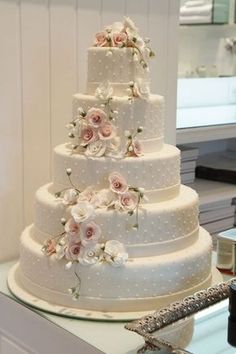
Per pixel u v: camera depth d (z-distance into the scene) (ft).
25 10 5.36
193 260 4.61
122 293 4.42
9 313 4.84
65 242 4.45
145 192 4.55
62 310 4.48
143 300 4.45
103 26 5.90
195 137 7.22
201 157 9.22
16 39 5.35
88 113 4.52
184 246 4.69
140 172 4.52
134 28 4.69
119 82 4.63
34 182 5.68
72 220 4.39
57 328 4.38
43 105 5.62
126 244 4.45
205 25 8.31
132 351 4.08
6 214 5.57
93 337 4.23
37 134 5.62
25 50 5.42
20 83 5.44
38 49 5.50
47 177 5.76
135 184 4.52
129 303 4.44
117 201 4.40
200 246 4.79
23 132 5.53
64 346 4.35
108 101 4.51
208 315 4.42
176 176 4.81
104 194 4.45
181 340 4.09
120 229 4.42
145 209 4.47
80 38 5.75
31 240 4.85
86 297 4.45
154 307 4.48
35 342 4.62
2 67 5.31
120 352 4.06
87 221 4.35
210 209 7.81
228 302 4.54
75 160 4.56
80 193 4.50
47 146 5.70
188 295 4.60
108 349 4.09
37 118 5.60
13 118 5.45
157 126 4.75
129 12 6.08
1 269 5.39
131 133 4.57
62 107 5.74
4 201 5.53
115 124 4.53
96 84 4.73
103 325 4.37
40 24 5.48
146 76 4.74
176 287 4.53
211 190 7.89
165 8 6.40
